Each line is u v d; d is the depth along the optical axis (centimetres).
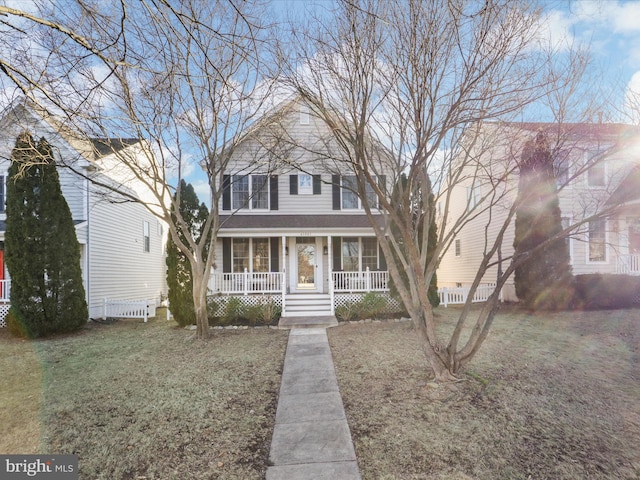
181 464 336
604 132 521
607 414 404
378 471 320
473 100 414
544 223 1106
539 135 566
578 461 322
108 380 560
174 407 457
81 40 304
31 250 928
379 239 531
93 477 319
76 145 1020
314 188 1372
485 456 335
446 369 506
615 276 1131
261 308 1041
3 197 1186
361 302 1085
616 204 454
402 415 419
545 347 675
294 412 441
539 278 1114
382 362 615
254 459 343
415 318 520
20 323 914
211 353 718
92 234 1234
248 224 1256
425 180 655
